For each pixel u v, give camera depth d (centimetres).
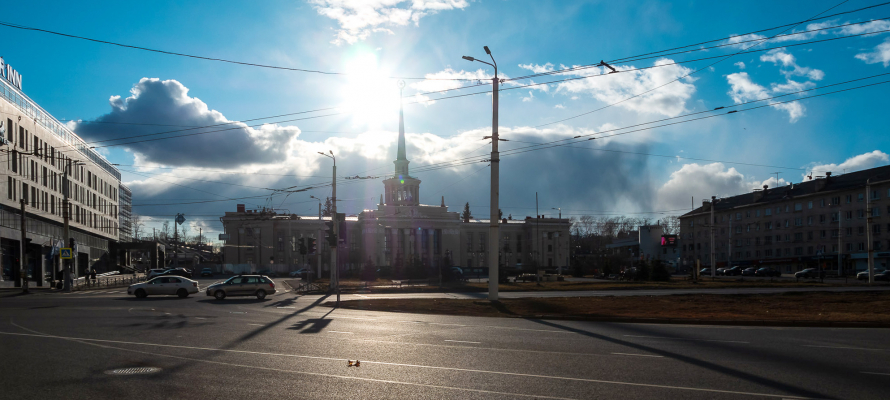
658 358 1180
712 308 2502
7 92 5475
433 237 12162
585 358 1180
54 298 3603
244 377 983
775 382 936
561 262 12781
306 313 2398
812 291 3422
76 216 7369
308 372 1027
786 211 9056
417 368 1065
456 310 2492
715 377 977
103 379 965
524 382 941
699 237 11000
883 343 1430
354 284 5612
